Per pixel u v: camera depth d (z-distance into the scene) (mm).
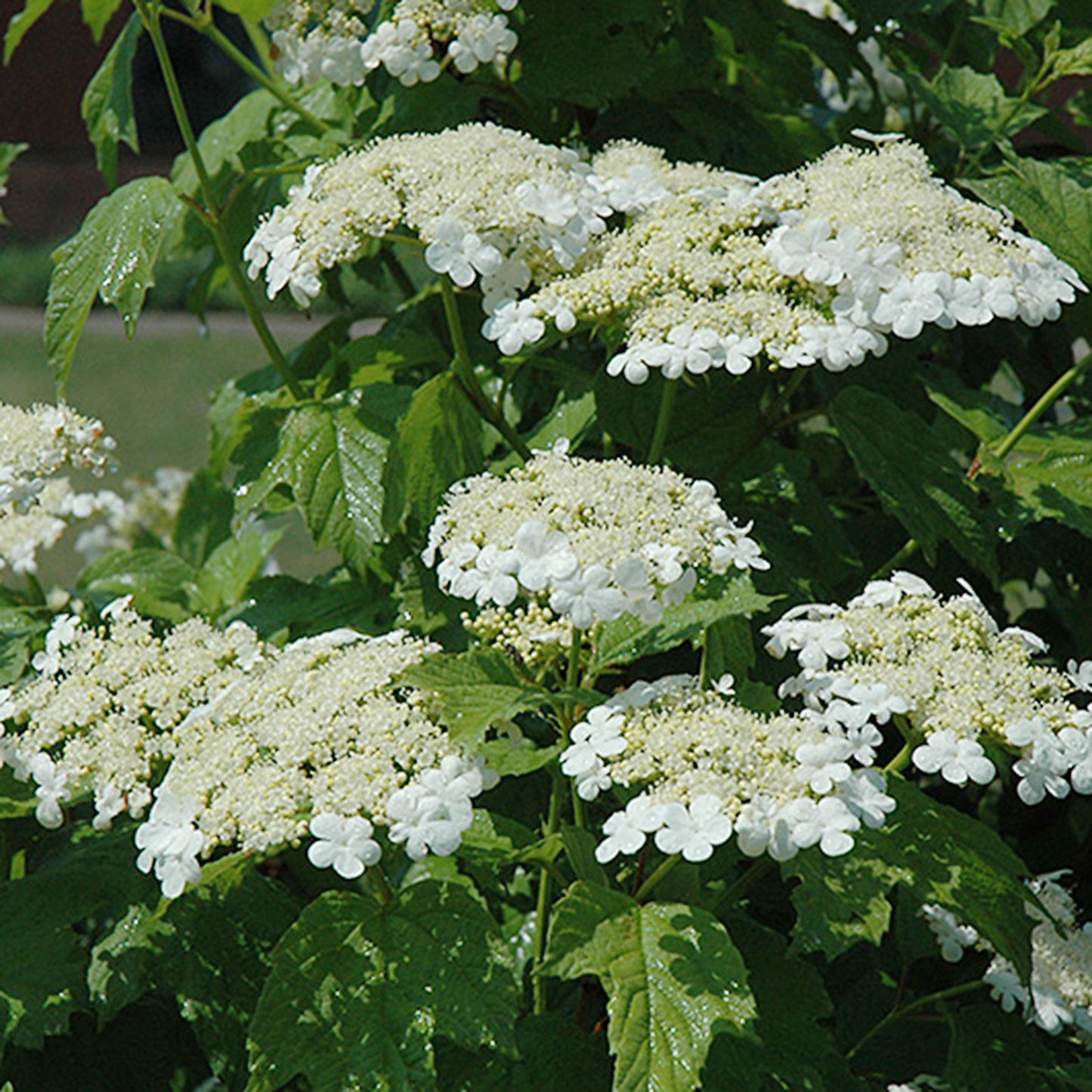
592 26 4656
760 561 3223
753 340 3447
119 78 4945
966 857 3166
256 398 4969
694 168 4059
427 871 3936
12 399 18953
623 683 4410
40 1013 3490
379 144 3893
